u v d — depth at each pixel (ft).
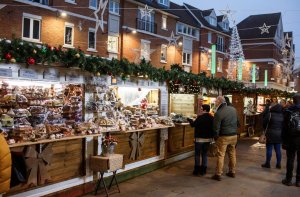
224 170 29.27
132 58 85.76
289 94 76.59
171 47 100.58
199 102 39.01
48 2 65.67
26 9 61.21
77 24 71.15
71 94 22.84
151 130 28.81
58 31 67.26
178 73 33.68
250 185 24.61
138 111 29.99
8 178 13.76
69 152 20.54
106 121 23.47
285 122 24.79
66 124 21.63
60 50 19.69
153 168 28.84
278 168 30.48
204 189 23.18
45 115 21.61
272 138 30.14
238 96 51.13
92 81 23.03
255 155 37.27
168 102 33.60
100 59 22.74
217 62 122.72
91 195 21.39
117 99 26.78
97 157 21.39
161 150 30.09
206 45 116.78
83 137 20.81
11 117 18.89
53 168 19.43
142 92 32.71
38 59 18.33
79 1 71.46
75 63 20.47
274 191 23.21
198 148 27.17
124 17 83.20
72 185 20.67
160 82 31.78
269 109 31.50
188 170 29.17
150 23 92.17
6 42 17.10
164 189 22.99
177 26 104.63
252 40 142.20
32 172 17.94
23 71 18.12
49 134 19.11
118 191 22.24
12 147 16.88
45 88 22.15
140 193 21.97
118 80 25.71
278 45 145.59
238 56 80.48
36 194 18.24
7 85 19.69
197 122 27.14
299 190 23.62
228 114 25.43
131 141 25.95
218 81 42.86
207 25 117.91
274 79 139.44
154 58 93.71
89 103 22.88
